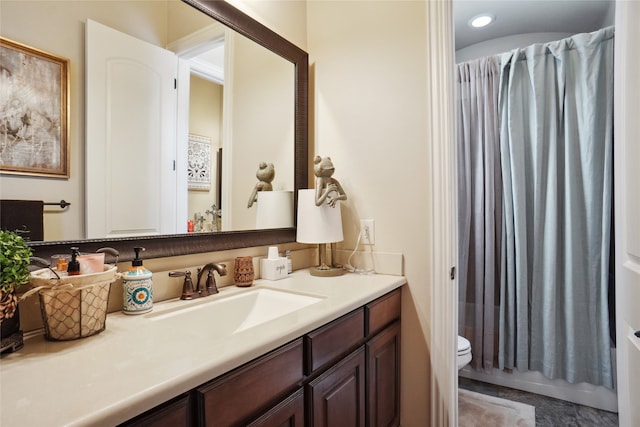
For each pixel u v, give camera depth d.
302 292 1.25
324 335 0.99
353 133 1.70
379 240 1.62
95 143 0.98
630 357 1.10
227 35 1.38
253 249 1.50
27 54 0.86
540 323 2.22
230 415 0.70
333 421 1.03
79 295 0.77
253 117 1.49
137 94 1.09
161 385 0.57
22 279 0.70
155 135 1.14
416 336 1.53
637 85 1.00
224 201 1.37
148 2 1.12
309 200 1.54
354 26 1.71
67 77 0.93
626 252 1.12
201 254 1.28
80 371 0.61
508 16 2.49
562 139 2.17
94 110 0.98
